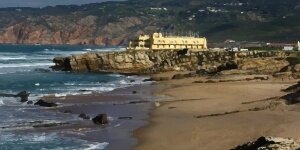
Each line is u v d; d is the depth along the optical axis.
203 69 115.19
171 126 47.06
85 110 58.47
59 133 44.00
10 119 50.78
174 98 70.75
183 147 38.19
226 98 67.62
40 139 41.31
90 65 126.44
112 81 101.31
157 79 103.12
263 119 44.91
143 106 61.91
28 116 53.03
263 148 29.02
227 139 39.22
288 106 51.66
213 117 49.94
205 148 37.25
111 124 48.84
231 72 103.44
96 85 91.62
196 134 42.25
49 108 59.19
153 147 38.78
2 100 64.94
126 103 64.94
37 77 106.19
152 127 47.03
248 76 97.44
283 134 37.78
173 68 124.44
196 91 77.62
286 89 74.06
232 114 50.19
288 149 28.22
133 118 52.47
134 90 82.31
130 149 38.22
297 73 95.00
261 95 69.25
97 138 42.19
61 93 75.81
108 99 69.31
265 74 102.44
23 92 71.88
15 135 42.69
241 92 73.81
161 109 59.03
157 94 76.00
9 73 113.44
